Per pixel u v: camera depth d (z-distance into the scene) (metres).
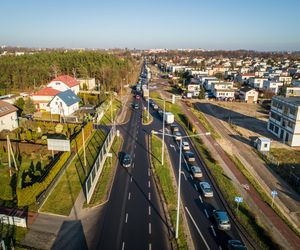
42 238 24.97
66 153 40.66
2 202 30.36
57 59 126.25
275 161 44.84
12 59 125.06
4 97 74.44
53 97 68.31
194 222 28.00
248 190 34.94
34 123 57.00
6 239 24.47
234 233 26.47
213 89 104.38
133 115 73.00
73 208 29.78
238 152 49.03
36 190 31.03
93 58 130.50
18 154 43.78
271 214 29.94
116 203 31.11
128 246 24.38
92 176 33.78
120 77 112.88
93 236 25.55
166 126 63.50
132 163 42.06
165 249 24.12
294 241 25.66
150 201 31.72
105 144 44.31
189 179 37.50
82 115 68.69
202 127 63.47
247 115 77.31
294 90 96.94
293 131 51.81
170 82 135.12
